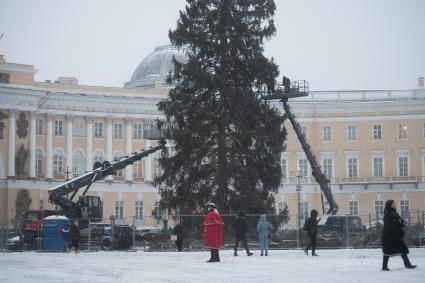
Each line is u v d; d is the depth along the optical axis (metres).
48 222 47.09
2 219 91.25
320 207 103.75
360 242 53.62
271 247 51.91
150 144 101.00
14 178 92.25
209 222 32.97
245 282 22.23
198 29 59.62
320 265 30.19
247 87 58.94
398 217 26.42
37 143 95.56
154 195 101.50
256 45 59.47
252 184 56.97
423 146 101.75
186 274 25.59
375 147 103.00
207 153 57.72
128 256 40.50
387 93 103.75
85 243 51.44
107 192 98.94
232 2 59.38
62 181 96.31
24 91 93.38
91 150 98.44
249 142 57.28
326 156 104.06
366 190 102.81
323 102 103.56
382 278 23.00
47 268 28.95
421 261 32.62
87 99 98.12
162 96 101.25
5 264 31.89
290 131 104.31
